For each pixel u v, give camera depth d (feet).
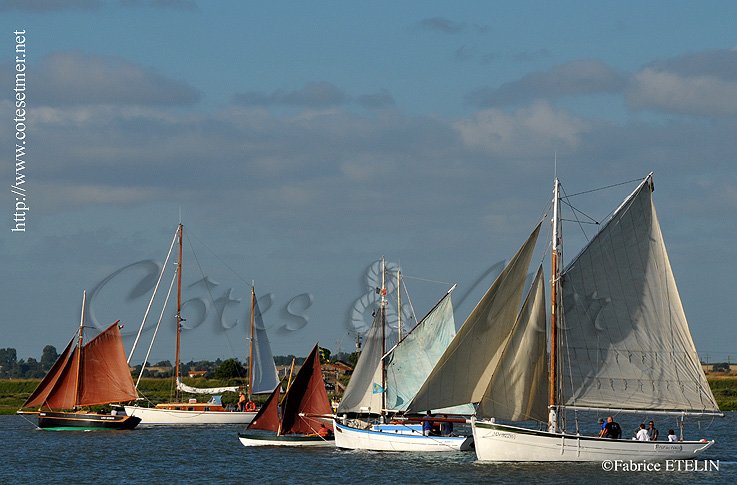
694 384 336.08
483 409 337.31
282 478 336.49
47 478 342.85
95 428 538.06
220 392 626.23
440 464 356.79
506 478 318.86
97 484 328.70
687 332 336.49
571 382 337.93
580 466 334.24
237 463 375.66
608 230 338.54
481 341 346.33
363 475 337.31
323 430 431.02
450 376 348.18
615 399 337.72
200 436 498.69
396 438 399.03
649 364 337.11
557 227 342.03
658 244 337.72
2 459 397.19
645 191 337.72
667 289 337.31
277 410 435.53
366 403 416.26
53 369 542.98
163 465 374.02
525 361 337.11
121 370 542.98
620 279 337.93
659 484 312.91
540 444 334.85
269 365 625.00
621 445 336.49
